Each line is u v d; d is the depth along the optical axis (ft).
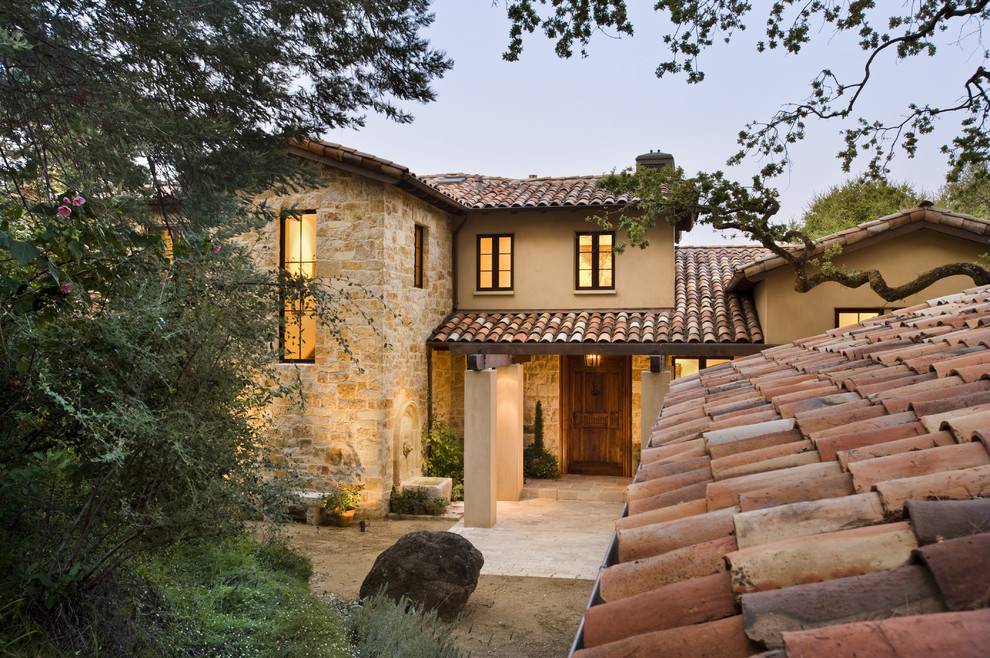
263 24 18.63
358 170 37.88
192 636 14.01
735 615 4.93
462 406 48.80
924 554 4.33
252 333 13.47
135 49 16.43
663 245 46.16
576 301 47.24
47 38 14.78
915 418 8.33
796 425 9.77
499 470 44.04
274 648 14.99
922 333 15.70
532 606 26.55
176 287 12.39
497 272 48.60
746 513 6.19
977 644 3.49
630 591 5.93
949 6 30.12
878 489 5.80
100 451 11.20
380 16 19.80
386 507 39.42
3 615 10.37
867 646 3.70
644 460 11.10
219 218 19.02
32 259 10.09
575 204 44.45
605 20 24.91
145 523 11.68
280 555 22.76
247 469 12.83
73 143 15.64
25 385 10.54
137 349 10.91
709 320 41.96
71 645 11.02
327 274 39.27
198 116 17.76
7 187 14.26
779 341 39.50
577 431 50.29
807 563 4.97
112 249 11.23
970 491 5.40
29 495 11.36
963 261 37.32
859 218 74.02
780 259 38.75
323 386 39.37
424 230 44.65
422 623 20.97
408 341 42.09
